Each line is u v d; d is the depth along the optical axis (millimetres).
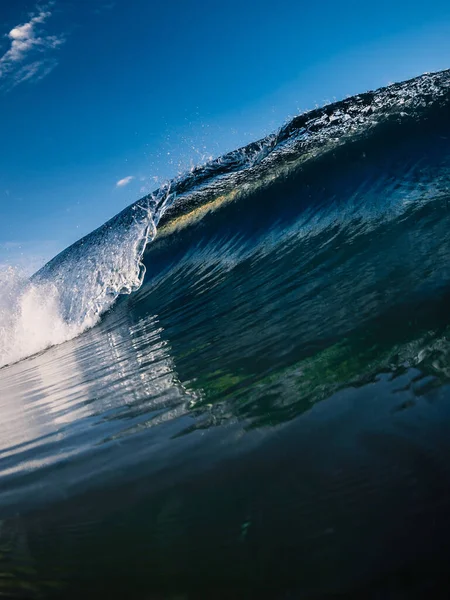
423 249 2738
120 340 4117
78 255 7996
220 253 6023
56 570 1081
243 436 1418
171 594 894
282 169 6559
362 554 835
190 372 2297
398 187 4543
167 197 7789
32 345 5812
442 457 1005
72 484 1506
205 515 1096
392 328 1827
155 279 6555
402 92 6605
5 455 2057
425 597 719
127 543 1094
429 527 843
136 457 1539
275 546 924
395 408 1259
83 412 2309
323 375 1646
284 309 2754
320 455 1170
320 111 7301
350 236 3828
